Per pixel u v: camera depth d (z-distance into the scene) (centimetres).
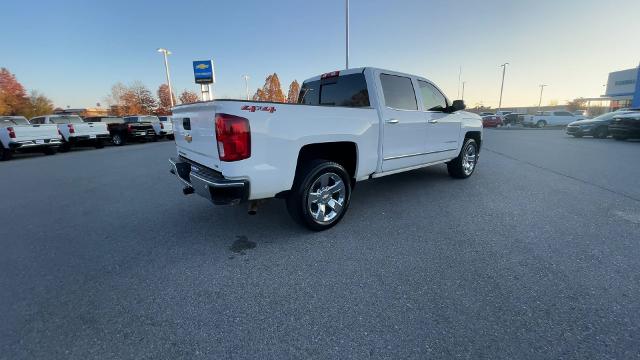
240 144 279
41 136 1316
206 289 252
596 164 806
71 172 853
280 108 301
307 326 206
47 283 264
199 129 330
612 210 425
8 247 339
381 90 411
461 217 404
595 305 221
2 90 4484
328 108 341
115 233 374
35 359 182
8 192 611
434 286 249
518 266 277
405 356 180
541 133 2236
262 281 262
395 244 327
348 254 306
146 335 200
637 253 298
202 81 2738
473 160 642
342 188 369
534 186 565
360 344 190
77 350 188
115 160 1105
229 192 283
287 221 400
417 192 528
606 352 180
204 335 200
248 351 186
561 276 260
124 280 268
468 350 183
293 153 313
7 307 231
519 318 209
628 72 3681
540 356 178
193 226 392
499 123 3406
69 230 388
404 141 445
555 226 369
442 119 519
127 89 5306
